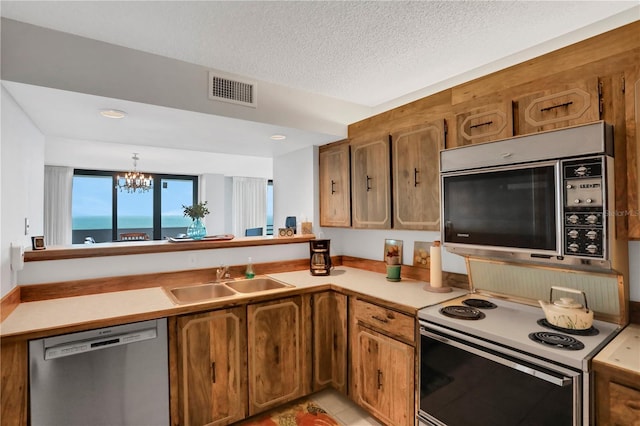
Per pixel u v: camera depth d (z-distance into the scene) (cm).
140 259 239
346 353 240
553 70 165
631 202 139
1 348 150
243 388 215
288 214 353
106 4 154
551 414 130
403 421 195
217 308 206
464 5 159
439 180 204
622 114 141
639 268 160
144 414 183
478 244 179
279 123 250
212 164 591
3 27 163
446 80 246
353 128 281
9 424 152
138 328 181
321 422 221
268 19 168
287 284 250
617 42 144
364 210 269
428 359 179
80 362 167
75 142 395
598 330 152
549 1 157
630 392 116
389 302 205
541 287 184
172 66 206
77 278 217
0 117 164
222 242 272
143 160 539
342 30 180
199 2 154
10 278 183
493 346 149
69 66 176
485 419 151
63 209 604
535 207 156
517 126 175
